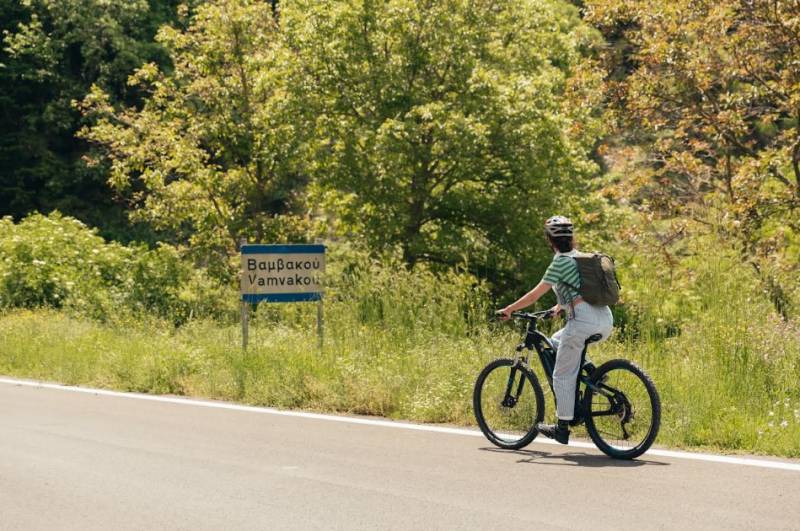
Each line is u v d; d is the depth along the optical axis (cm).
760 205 1748
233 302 2175
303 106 2809
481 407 783
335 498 583
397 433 821
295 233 3061
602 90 1975
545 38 2973
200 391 1116
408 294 1227
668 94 1925
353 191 2878
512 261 2853
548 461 694
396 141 2588
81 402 1041
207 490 607
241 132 2989
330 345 1192
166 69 4434
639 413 707
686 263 1119
